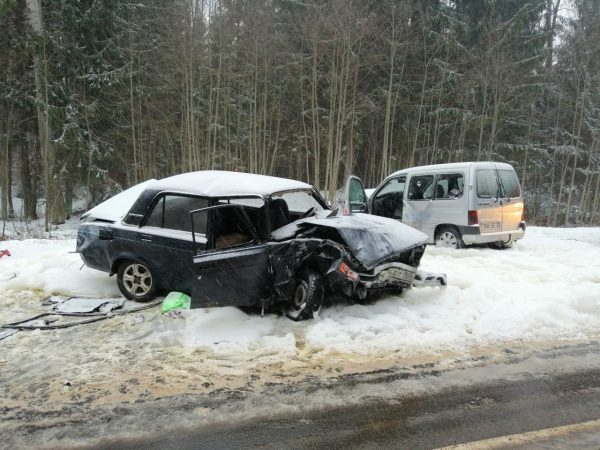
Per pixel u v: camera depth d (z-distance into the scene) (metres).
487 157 28.08
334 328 4.78
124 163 27.16
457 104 29.31
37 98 21.52
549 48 29.12
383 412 3.30
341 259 4.98
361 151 35.03
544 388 3.64
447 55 28.47
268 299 5.19
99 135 25.80
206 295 5.12
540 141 33.59
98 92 24.78
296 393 3.59
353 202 9.20
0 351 4.50
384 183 10.86
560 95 30.47
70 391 3.69
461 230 9.17
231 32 25.62
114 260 6.03
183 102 26.77
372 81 29.84
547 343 4.57
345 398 3.51
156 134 29.72
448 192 9.48
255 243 5.33
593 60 29.28
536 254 8.85
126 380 3.86
